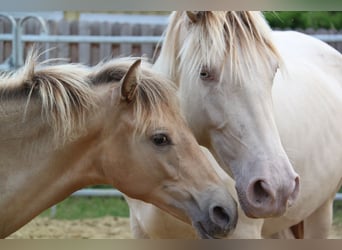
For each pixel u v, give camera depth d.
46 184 5.20
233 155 5.47
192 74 5.62
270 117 5.46
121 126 5.20
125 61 5.45
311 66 7.62
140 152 5.20
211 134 5.65
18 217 5.18
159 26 14.59
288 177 5.21
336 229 11.56
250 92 5.42
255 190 5.27
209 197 5.16
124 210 12.72
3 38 12.90
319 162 7.05
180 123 5.27
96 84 5.30
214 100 5.52
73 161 5.24
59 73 5.21
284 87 6.77
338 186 7.93
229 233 5.17
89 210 12.68
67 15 18.56
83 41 12.93
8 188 5.11
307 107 6.95
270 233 7.07
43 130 5.15
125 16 17.67
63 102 5.10
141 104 5.17
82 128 5.18
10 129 5.14
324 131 7.18
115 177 5.29
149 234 6.59
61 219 12.05
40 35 13.12
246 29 5.55
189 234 6.32
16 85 5.21
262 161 5.26
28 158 5.14
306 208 7.12
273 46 5.64
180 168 5.22
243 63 5.46
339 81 8.02
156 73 5.36
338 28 15.49
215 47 5.45
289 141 6.51
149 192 5.31
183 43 5.83
